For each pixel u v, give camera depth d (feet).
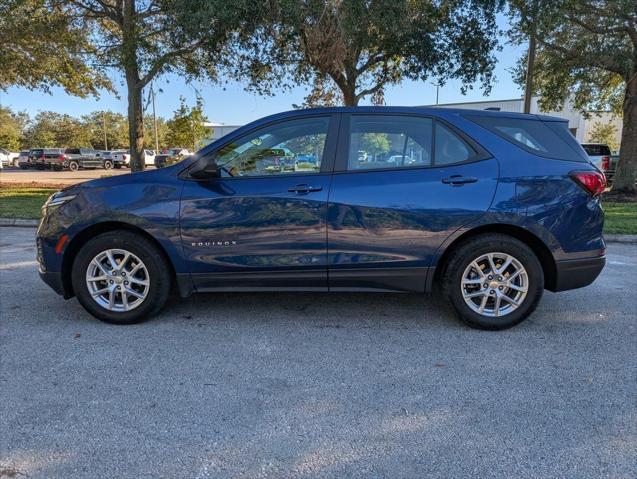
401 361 11.55
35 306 15.30
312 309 15.28
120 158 136.46
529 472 7.57
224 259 13.20
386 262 13.03
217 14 33.35
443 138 13.23
